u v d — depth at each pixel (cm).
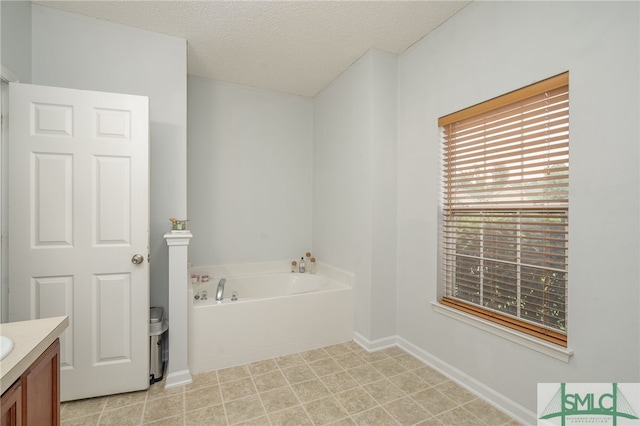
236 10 213
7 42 181
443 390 202
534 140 173
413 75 253
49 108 184
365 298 267
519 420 172
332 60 281
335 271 309
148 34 236
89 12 215
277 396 196
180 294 211
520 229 177
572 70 150
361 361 242
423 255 243
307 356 251
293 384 210
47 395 107
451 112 218
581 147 147
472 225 207
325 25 229
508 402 178
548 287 165
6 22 180
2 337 96
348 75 296
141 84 233
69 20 216
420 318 246
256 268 343
